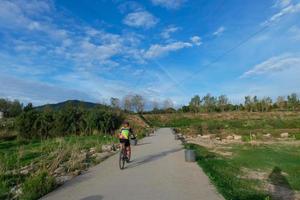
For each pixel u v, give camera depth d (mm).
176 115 87125
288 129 50062
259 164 15352
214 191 8234
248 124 57375
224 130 49438
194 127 54188
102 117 38562
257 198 8031
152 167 12477
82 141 25703
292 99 91000
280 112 80625
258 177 12188
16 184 9664
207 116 82938
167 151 18719
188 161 13945
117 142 25812
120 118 41469
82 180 9930
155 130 50469
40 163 12523
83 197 7754
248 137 35406
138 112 88625
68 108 37938
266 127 54625
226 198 7500
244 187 9664
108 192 8234
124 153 12711
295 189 10516
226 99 97875
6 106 78062
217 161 14961
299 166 15086
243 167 14406
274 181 11609
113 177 10359
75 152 14109
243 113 83562
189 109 97625
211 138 37375
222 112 90250
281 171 13820
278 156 18672
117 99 64125
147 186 8891
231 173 12203
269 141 32406
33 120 35938
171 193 8039
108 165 13133
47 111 37438
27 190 8141
